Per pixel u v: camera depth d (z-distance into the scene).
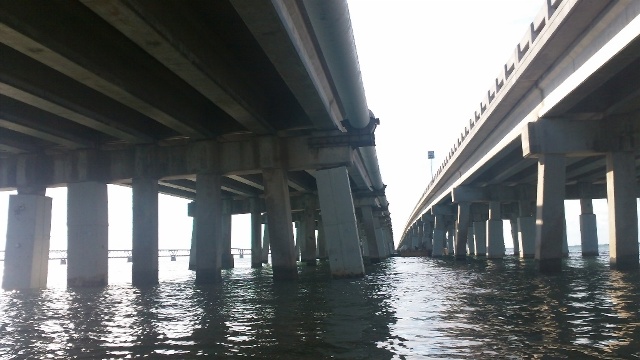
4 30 17.66
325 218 34.81
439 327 14.10
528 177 64.12
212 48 23.75
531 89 35.00
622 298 19.42
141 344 13.09
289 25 20.67
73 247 34.62
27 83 23.31
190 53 21.39
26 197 35.75
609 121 33.44
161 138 35.22
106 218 35.81
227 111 29.11
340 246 34.75
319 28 24.39
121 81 23.72
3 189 37.66
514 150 47.88
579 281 27.41
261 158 34.28
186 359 11.21
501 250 72.75
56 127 31.41
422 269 47.91
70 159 35.47
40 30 18.64
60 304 23.69
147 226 34.75
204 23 22.64
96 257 34.62
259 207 70.19
